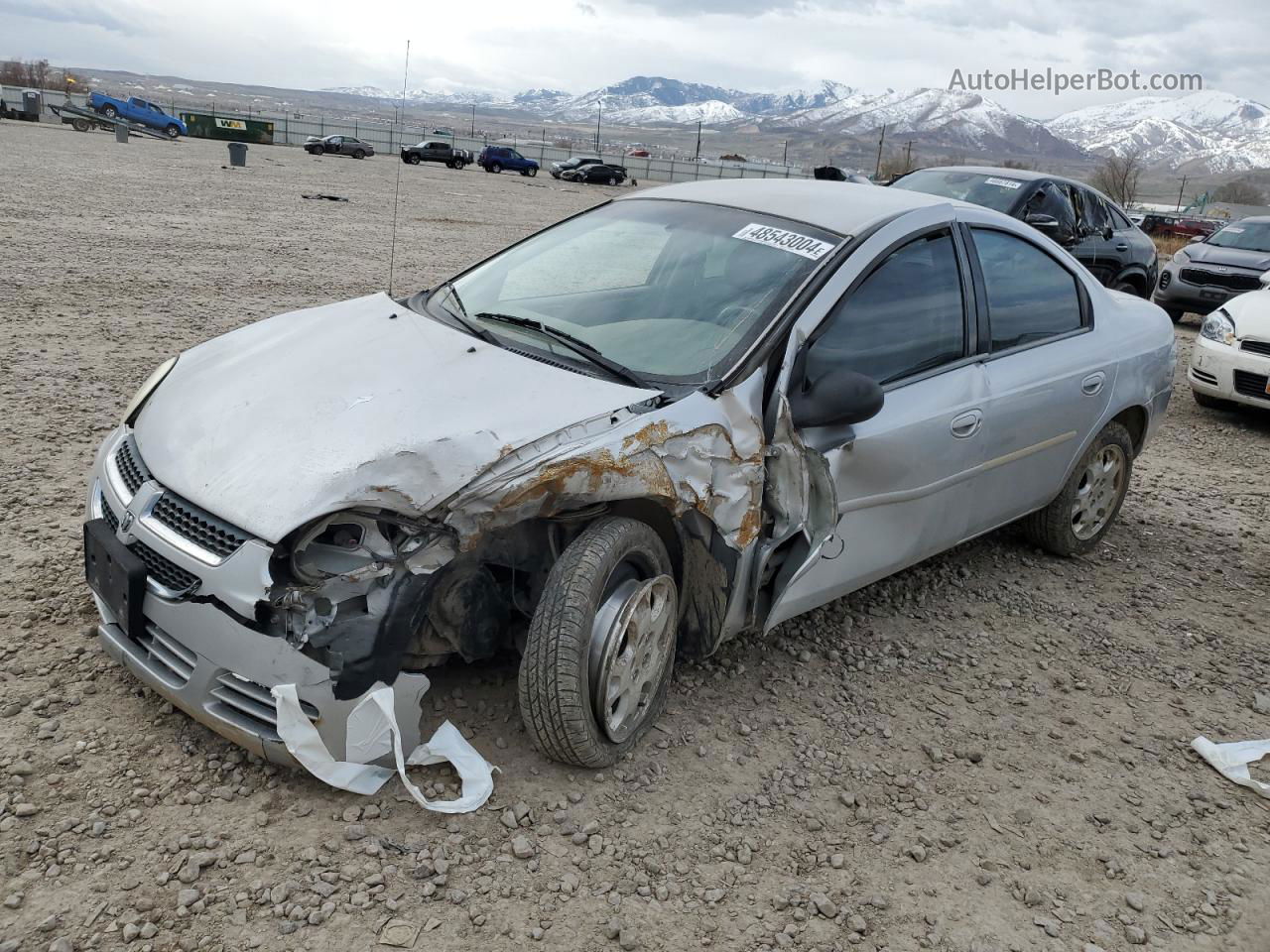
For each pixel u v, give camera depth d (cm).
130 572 289
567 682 292
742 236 398
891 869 299
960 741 371
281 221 1891
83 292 1027
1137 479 725
